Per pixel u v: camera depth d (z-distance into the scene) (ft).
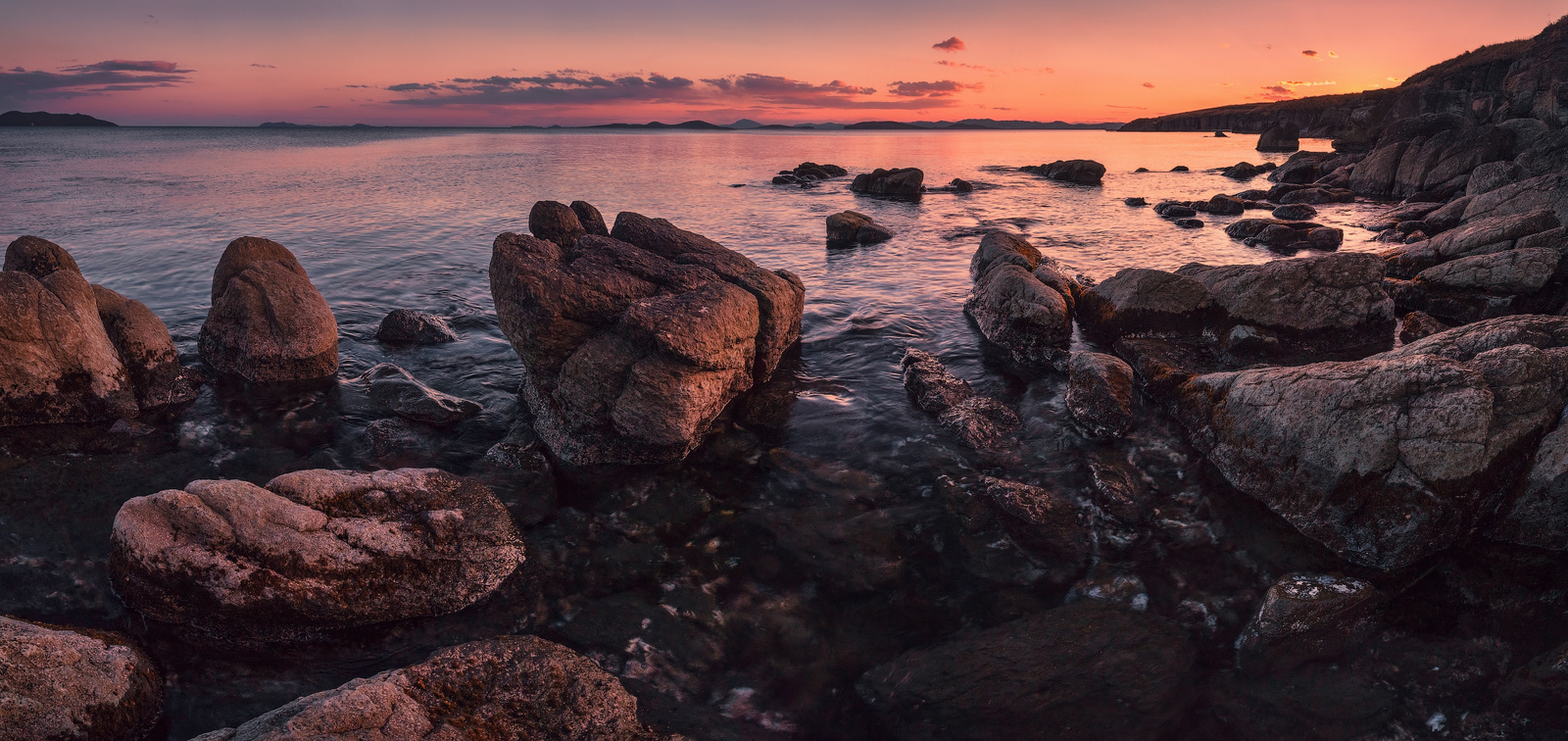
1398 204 123.95
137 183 138.51
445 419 36.47
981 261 65.26
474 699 17.92
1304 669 21.27
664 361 32.24
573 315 33.68
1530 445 25.49
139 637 21.74
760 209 122.21
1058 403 39.42
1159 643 21.89
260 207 106.52
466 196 125.59
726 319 35.06
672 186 155.94
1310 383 28.45
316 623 22.15
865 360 46.55
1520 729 19.12
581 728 18.20
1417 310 54.90
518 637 20.03
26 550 25.21
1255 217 111.55
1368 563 25.62
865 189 152.56
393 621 22.93
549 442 34.32
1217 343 46.34
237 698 19.98
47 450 31.96
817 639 22.97
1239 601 24.30
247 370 40.47
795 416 38.11
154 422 35.40
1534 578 24.39
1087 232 96.84
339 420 36.42
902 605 24.41
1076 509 29.53
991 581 25.45
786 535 27.96
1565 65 176.14
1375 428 25.82
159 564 21.40
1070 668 20.84
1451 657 21.62
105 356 35.06
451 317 53.83
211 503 22.18
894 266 75.51
